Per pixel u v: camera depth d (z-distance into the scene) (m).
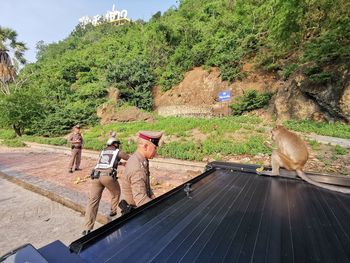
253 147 8.77
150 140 2.50
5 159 10.20
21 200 5.41
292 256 1.15
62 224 4.16
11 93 20.88
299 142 3.11
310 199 2.06
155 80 27.22
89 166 8.63
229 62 22.00
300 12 11.89
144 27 44.81
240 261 1.12
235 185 2.56
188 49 26.70
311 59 14.34
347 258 1.12
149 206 1.90
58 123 21.42
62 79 32.91
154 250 1.24
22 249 1.08
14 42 27.95
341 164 6.55
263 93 18.55
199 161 8.11
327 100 12.64
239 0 27.22
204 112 21.27
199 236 1.39
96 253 1.22
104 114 23.38
